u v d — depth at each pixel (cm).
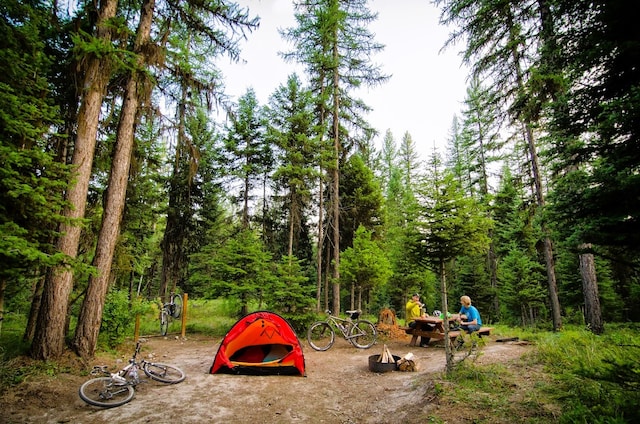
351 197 2211
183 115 998
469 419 432
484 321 2330
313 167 1872
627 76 374
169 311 1384
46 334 700
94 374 682
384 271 1472
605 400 388
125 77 903
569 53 426
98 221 1016
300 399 606
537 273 1927
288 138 1917
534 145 1281
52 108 636
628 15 344
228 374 756
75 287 1030
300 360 766
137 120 944
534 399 456
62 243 744
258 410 554
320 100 1697
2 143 542
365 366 830
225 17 926
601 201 364
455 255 1088
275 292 1230
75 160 775
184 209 1978
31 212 589
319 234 1834
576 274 1731
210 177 2108
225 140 2066
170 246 2070
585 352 602
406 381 664
